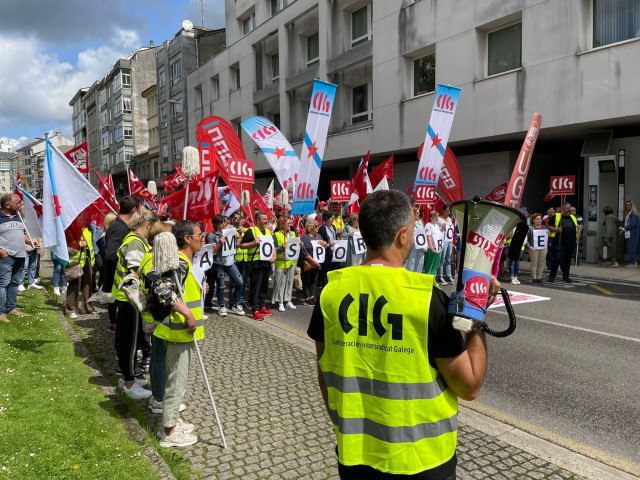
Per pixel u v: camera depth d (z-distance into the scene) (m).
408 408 1.63
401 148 18.86
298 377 5.21
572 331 7.08
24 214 9.89
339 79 22.97
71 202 6.12
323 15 23.12
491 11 15.14
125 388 4.58
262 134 9.93
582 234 14.87
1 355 5.32
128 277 4.06
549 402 4.64
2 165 132.62
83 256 7.91
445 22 16.62
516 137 15.68
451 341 1.62
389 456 1.64
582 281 11.73
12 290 7.29
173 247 3.60
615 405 4.55
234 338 6.86
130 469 3.20
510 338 6.76
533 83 14.12
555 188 13.62
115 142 60.47
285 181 10.15
